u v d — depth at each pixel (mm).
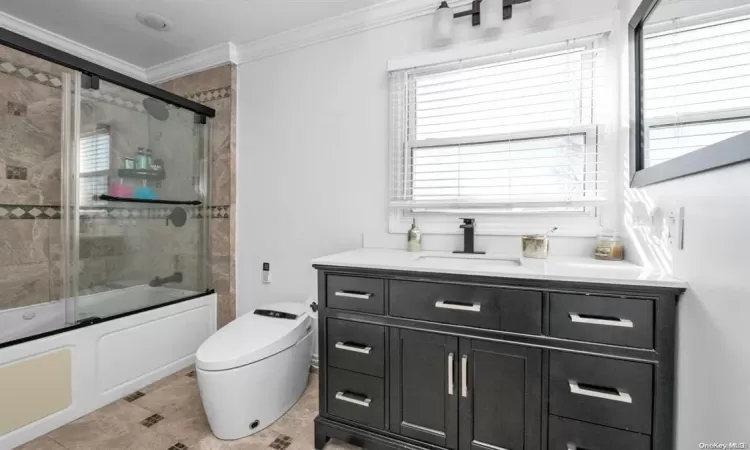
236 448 1399
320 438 1405
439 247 1782
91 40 2230
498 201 1621
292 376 1661
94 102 1879
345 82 1996
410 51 1822
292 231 2189
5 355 1381
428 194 1782
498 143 1678
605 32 1428
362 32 1943
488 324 1145
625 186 1370
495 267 1200
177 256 2275
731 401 710
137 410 1672
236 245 2396
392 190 1854
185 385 1921
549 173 1576
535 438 1093
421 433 1246
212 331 2350
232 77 2324
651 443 969
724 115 721
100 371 1699
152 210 2172
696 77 847
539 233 1585
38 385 1476
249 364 1424
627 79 1345
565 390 1054
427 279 1222
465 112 1695
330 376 1399
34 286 1961
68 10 1904
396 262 1347
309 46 2098
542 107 1588
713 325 779
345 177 2012
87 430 1515
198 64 2416
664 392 955
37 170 1979
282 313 1844
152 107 2105
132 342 1847
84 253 1854
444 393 1210
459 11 1714
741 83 662
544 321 1075
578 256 1507
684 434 901
